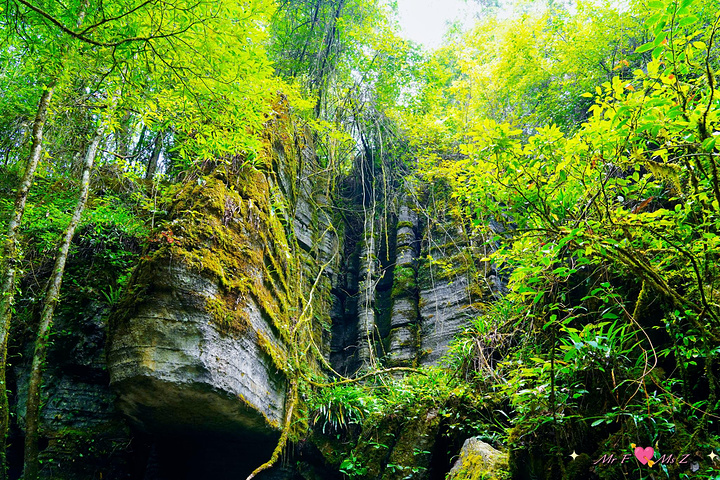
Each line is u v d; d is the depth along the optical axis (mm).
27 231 6457
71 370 6043
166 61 4020
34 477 4383
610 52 8711
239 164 6297
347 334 9148
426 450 5680
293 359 6305
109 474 5668
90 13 4090
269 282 6098
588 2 9070
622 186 3541
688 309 3189
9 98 6648
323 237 9406
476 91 10898
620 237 3404
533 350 5281
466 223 9266
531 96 10148
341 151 10750
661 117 2895
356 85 10664
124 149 8250
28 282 6500
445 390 6137
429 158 10039
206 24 3758
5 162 7004
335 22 10297
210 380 4555
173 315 4555
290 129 8594
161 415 5000
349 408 6367
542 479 3709
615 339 3648
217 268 4992
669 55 2830
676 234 3299
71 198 6965
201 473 6336
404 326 8664
